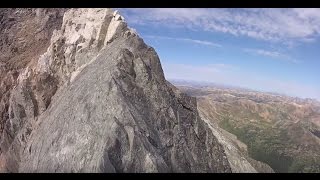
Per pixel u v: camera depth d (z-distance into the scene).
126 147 42.84
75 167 43.41
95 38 65.50
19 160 63.41
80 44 66.69
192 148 53.78
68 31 71.38
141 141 43.47
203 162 53.41
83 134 45.66
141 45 58.97
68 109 52.16
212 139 59.44
